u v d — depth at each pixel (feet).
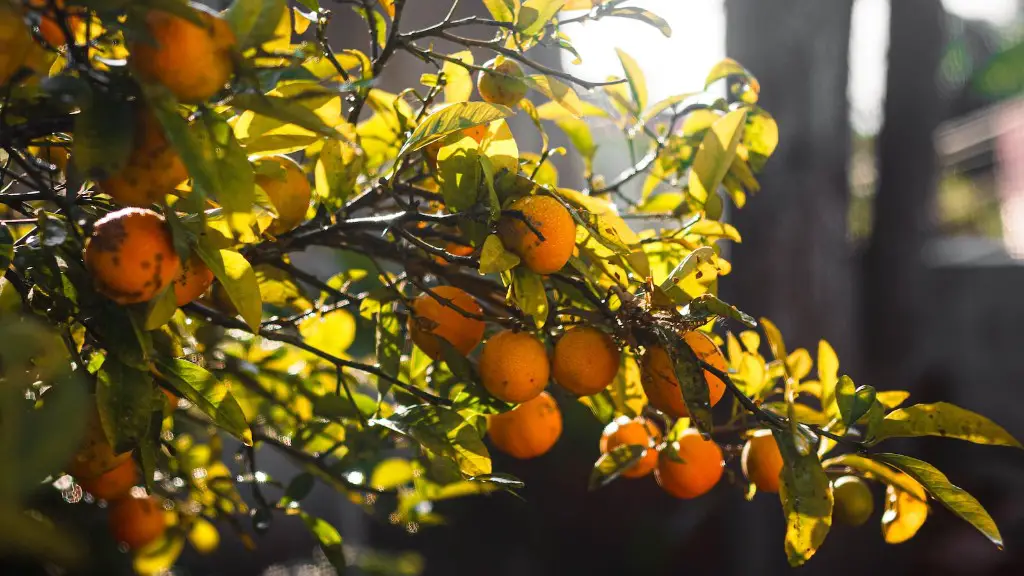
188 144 4.05
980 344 19.06
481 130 4.63
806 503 4.42
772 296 10.53
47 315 4.35
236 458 5.32
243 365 5.36
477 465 4.60
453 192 4.56
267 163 4.42
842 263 10.78
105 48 4.34
